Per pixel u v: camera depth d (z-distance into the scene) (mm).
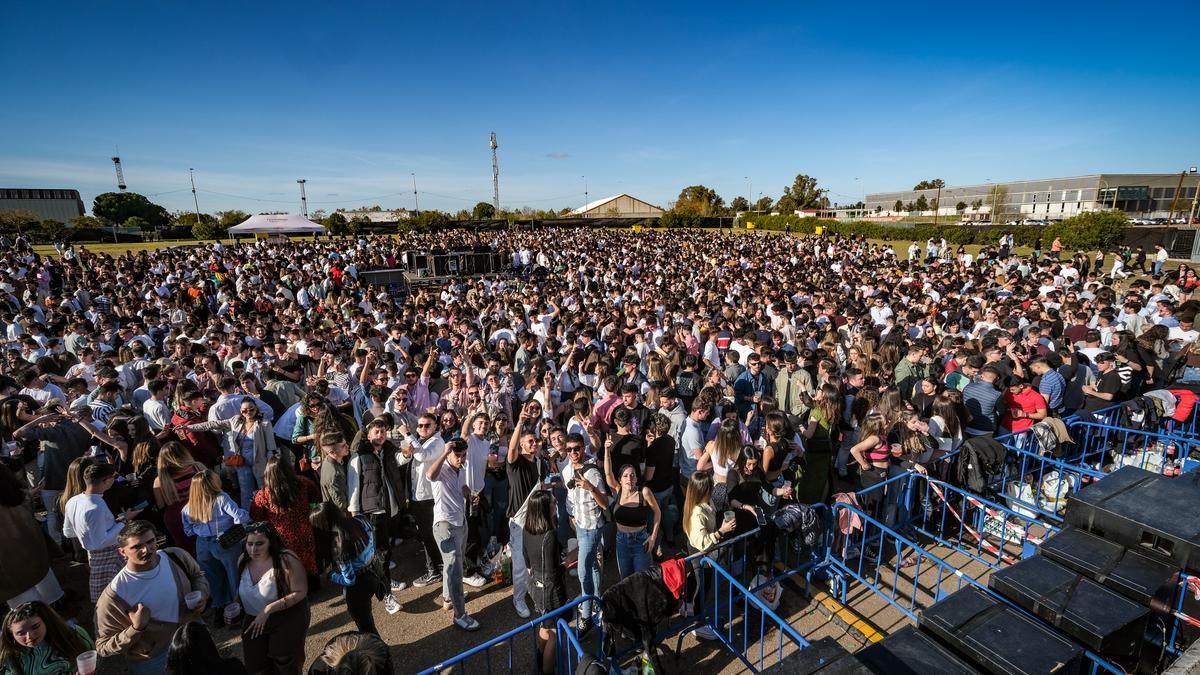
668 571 3965
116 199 71938
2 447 6051
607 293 18281
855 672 2539
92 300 16500
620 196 102375
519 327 12227
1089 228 29641
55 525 5859
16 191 81562
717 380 7703
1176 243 26062
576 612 4359
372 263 27047
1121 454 6898
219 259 25562
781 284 18078
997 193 64188
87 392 7316
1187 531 3236
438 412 7137
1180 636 3217
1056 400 7035
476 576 5535
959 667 2701
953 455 5965
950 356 8852
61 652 3389
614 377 6871
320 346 9922
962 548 5629
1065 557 3361
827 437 5875
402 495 5391
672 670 4492
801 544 5176
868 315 12047
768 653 4633
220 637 4816
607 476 5562
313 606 5328
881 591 4867
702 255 31031
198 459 6156
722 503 5289
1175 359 9109
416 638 4863
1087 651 2850
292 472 4680
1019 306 12734
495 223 68750
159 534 6000
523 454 5551
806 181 99750
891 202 89875
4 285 18344
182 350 9758
